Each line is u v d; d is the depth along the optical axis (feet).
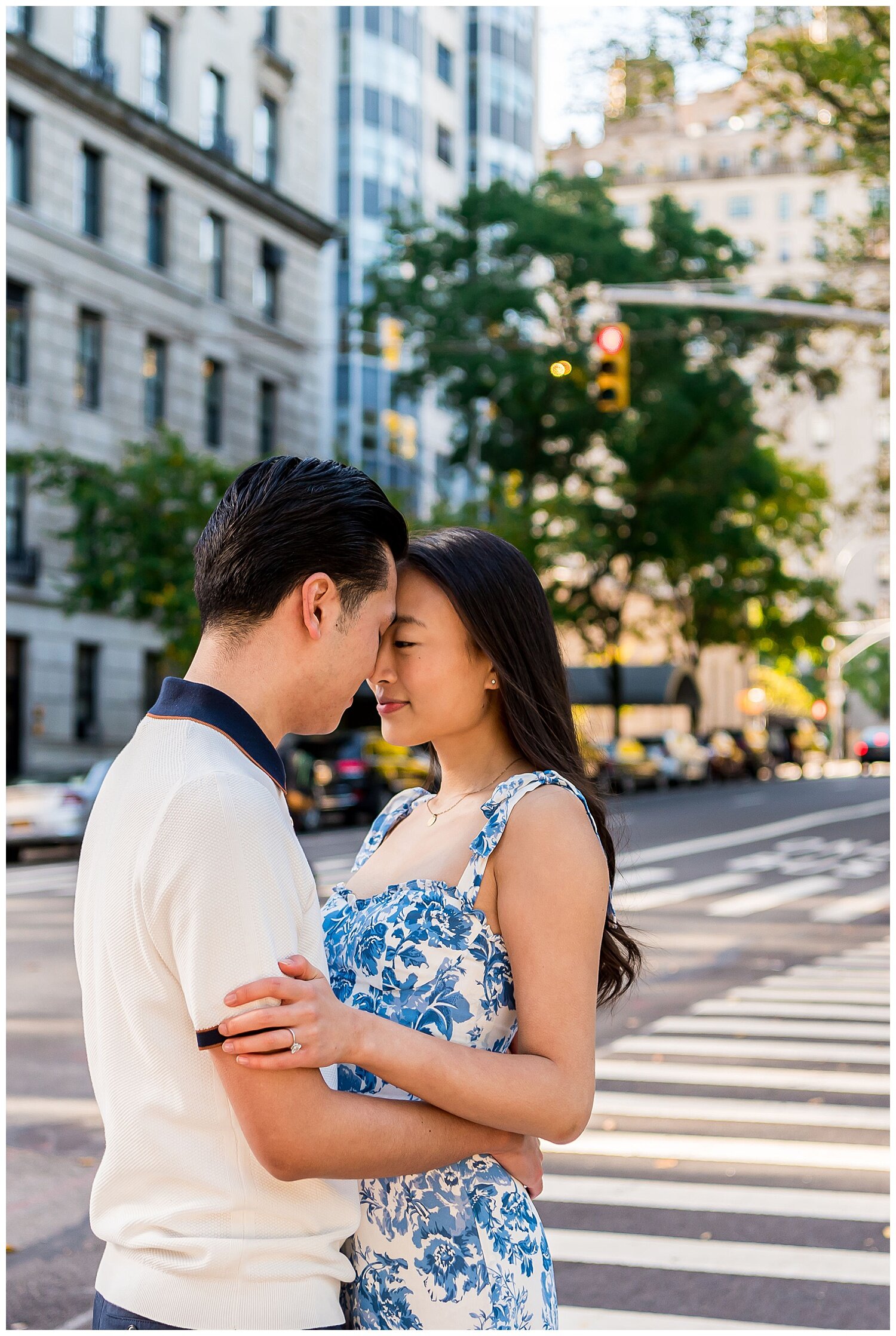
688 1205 15.98
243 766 5.24
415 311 99.50
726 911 42.73
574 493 110.93
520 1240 5.99
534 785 6.11
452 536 6.61
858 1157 17.75
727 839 70.64
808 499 151.43
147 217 98.99
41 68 86.38
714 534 119.65
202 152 102.01
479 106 167.22
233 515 5.51
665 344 98.53
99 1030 5.31
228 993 4.91
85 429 92.27
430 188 158.61
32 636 90.12
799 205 295.69
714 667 206.80
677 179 298.56
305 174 117.70
